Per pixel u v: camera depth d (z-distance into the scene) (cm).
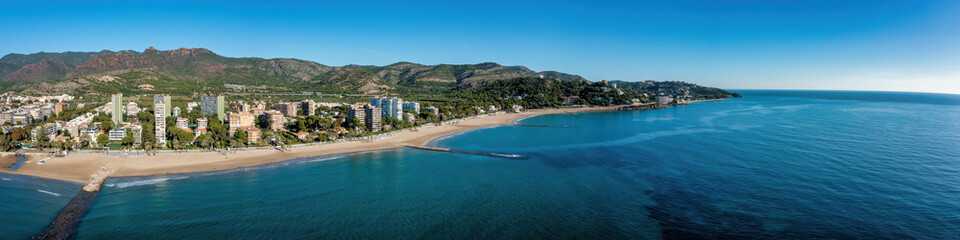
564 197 12144
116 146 18412
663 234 9550
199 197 12044
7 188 12381
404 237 9550
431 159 17575
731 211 10744
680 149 19012
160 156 16712
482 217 10706
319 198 12125
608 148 19800
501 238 9519
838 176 13475
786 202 11219
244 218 10531
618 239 9388
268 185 13350
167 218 10444
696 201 11538
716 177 13762
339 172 15162
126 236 9425
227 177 14188
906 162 15262
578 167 15762
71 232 9594
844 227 9581
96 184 12838
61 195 12000
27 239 9225
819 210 10619
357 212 11019
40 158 16062
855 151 17538
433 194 12544
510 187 13212
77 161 15688
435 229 9981
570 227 10062
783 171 14288
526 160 17225
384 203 11725
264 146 19300
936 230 9319
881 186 12331
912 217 10038
